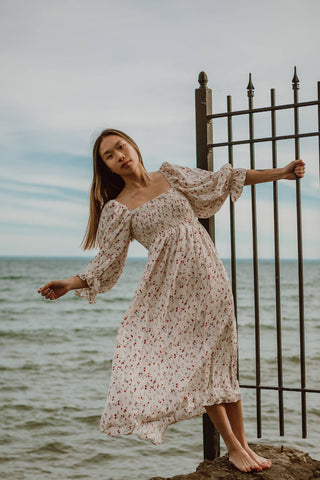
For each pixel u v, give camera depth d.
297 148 3.04
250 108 3.16
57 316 20.78
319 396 6.89
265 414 6.09
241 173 2.82
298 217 3.01
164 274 2.74
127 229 2.83
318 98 2.98
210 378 2.71
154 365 2.63
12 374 8.90
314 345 12.88
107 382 8.25
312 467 2.88
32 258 146.75
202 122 3.29
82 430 5.65
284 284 38.12
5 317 20.27
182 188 2.84
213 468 2.79
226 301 2.77
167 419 2.59
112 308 23.92
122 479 4.35
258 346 3.18
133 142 2.91
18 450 5.02
